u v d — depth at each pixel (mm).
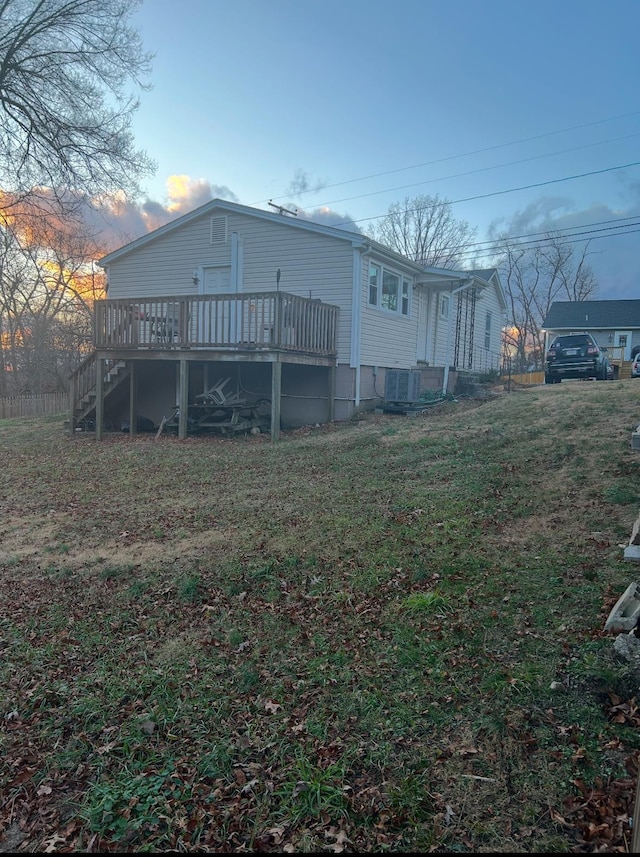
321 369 13992
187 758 2885
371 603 4312
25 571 5598
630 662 3076
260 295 11531
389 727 2936
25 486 9023
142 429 14953
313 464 9281
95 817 2541
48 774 2875
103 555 5879
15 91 14539
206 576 5094
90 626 4395
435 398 15242
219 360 12039
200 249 15398
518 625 3719
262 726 3068
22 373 30125
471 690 3131
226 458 10250
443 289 18656
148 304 13258
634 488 6180
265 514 6770
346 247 13477
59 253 27391
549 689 3029
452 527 5719
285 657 3723
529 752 2650
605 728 2730
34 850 2422
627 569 4336
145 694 3467
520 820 2305
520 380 28938
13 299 28547
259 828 2412
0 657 4035
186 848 2352
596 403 11047
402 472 8203
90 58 14750
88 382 14180
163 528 6586
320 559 5230
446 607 4059
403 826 2344
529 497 6406
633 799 2303
